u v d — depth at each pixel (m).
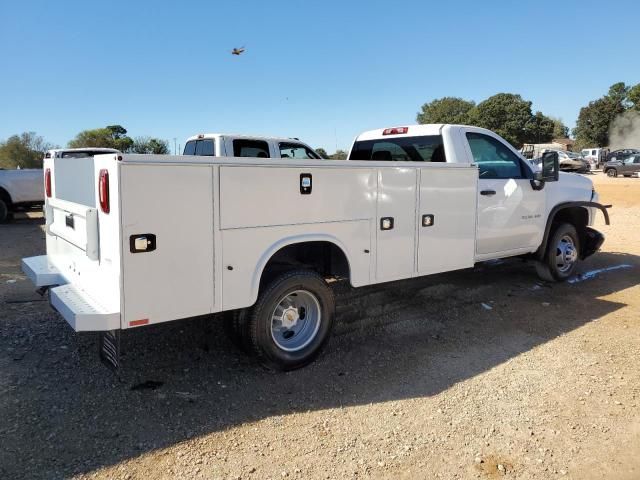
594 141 83.81
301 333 4.53
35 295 6.51
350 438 3.40
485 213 5.95
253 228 3.92
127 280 3.40
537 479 3.01
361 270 4.67
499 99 68.06
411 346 4.99
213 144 10.45
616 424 3.59
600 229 12.95
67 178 4.29
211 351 4.76
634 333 5.36
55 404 3.73
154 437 3.36
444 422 3.61
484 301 6.48
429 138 6.20
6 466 3.00
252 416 3.65
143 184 3.38
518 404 3.86
